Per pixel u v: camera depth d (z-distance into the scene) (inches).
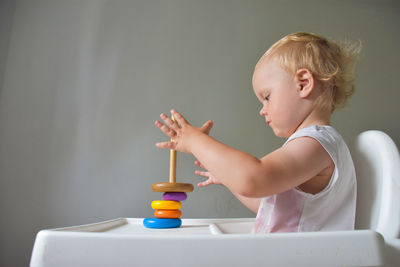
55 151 57.7
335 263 11.4
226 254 11.2
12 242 53.1
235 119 62.9
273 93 22.7
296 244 11.4
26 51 61.3
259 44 67.7
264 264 11.1
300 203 18.8
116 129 59.9
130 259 11.0
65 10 64.4
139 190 57.5
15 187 55.4
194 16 67.7
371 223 18.6
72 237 11.3
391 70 70.7
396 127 67.5
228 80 64.9
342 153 18.7
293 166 16.3
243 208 58.3
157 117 61.4
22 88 59.6
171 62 64.6
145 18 66.2
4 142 56.8
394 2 73.3
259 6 70.1
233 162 15.8
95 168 57.7
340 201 19.0
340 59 24.2
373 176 19.6
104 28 64.5
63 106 59.8
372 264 11.5
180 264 11.0
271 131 63.1
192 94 63.4
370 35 71.9
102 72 62.4
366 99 68.1
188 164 59.1
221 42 66.9
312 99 21.8
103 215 56.0
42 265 11.0
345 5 72.7
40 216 54.7
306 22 70.5
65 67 61.7
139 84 62.6
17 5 63.0
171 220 24.4
